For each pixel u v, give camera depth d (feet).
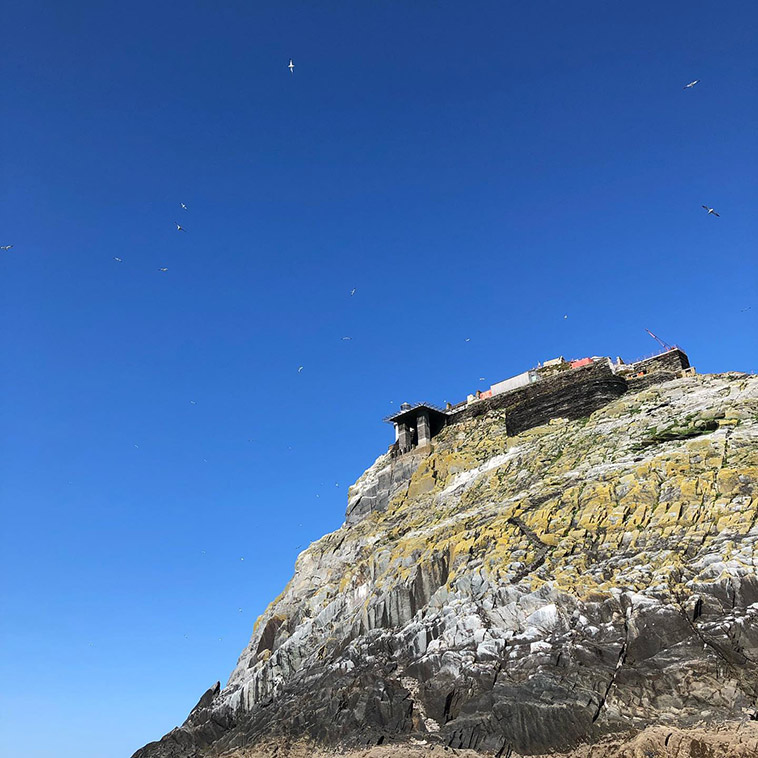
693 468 204.95
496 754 163.94
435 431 338.13
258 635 293.84
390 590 233.35
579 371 310.24
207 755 238.68
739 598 165.48
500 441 296.71
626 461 224.94
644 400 264.31
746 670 152.97
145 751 266.98
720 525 184.55
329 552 304.30
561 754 157.48
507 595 196.95
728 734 141.59
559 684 167.53
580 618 180.45
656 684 158.61
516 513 228.63
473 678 184.55
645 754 146.10
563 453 256.52
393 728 187.93
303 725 209.87
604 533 200.95
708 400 242.78
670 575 177.78
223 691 278.46
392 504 306.35
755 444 203.41
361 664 217.15
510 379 342.64
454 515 259.19
